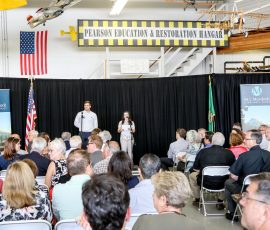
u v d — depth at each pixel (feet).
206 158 16.88
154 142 33.71
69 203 9.57
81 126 29.63
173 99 33.42
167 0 35.96
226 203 17.43
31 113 29.40
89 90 33.22
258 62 38.11
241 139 18.54
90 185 4.57
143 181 9.85
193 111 32.91
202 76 32.48
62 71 35.42
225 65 38.29
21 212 8.71
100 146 16.28
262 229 4.96
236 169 15.03
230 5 35.88
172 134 33.45
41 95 32.30
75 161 9.96
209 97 31.48
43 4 34.81
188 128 33.06
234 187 15.53
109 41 32.99
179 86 33.27
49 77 35.09
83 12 35.91
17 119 31.42
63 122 32.89
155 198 7.01
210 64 38.40
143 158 10.24
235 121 32.01
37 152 14.80
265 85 30.17
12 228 8.27
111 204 4.42
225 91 31.99
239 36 34.24
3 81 30.96
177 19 37.37
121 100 33.58
